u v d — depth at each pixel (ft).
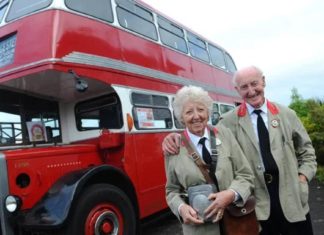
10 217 15.35
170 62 26.78
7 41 18.80
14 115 19.30
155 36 25.66
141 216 20.44
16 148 18.74
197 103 9.12
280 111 10.74
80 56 18.26
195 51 32.12
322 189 30.22
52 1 17.89
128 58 21.85
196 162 8.95
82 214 16.05
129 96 21.13
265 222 10.64
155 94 23.80
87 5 19.58
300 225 10.32
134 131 20.89
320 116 35.86
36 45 17.37
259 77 10.57
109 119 20.97
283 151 10.36
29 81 18.38
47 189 16.87
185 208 8.61
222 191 8.55
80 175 16.58
